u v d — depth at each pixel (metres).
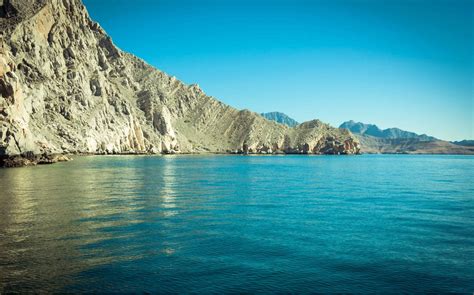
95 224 24.05
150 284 14.36
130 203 32.94
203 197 38.19
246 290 14.00
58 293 13.45
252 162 138.25
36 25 158.75
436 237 22.14
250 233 22.41
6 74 83.75
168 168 88.00
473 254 18.86
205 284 14.45
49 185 45.69
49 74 155.62
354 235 22.36
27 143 84.00
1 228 22.44
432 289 14.58
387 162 169.62
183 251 18.50
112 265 16.28
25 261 16.56
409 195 42.28
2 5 160.75
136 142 193.88
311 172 85.75
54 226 23.19
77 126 148.75
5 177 54.97
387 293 14.11
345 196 40.78
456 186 54.09
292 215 28.58
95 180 53.50
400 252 19.00
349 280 15.19
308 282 14.88
